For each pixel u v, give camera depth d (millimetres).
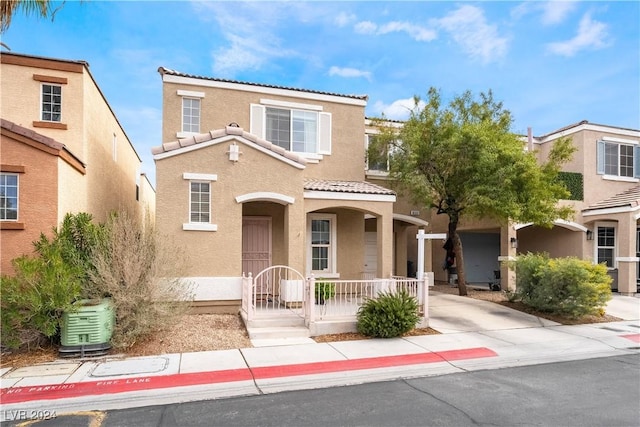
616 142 19047
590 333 10672
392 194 13297
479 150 13258
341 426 5207
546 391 6559
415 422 5332
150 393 6320
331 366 7652
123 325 8359
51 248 8328
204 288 11133
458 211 15016
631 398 6254
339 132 15211
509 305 13555
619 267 17047
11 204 9250
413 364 7922
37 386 6516
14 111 11430
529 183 13453
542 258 13172
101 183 14023
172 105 13258
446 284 19766
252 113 13977
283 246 13547
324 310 10617
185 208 11148
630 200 17203
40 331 8000
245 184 11672
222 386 6641
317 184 13133
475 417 5504
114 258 8484
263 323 9984
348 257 14656
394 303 9852
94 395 6207
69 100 11812
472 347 9094
